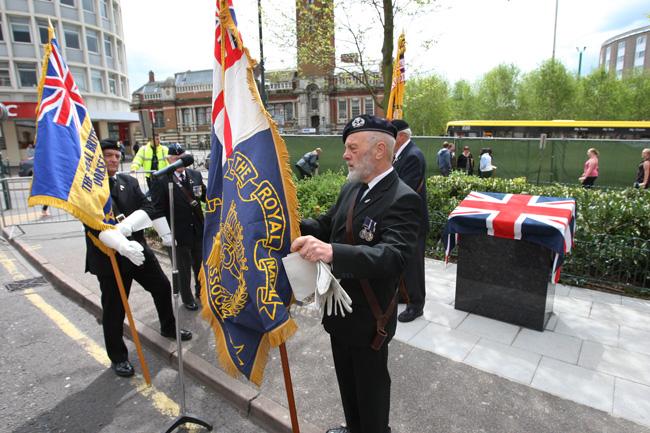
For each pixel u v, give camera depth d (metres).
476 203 4.25
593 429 2.55
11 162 29.52
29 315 4.62
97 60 33.25
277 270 1.90
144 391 3.21
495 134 20.28
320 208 6.75
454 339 3.68
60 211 10.54
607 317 4.06
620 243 4.80
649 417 2.65
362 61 10.75
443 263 5.84
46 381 3.34
